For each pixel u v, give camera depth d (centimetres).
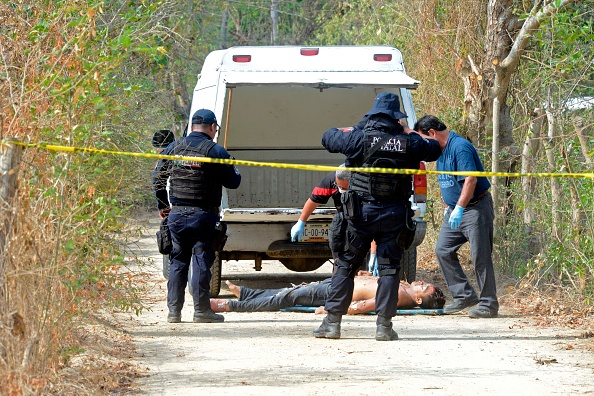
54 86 925
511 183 1916
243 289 1490
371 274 1509
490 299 1416
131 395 873
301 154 1958
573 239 1480
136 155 888
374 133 1188
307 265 1727
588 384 933
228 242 1599
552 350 1126
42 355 789
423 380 947
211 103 1706
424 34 2277
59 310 849
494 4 1970
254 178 1942
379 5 3247
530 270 1567
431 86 2283
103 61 949
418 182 1598
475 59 2100
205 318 1359
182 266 1365
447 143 1426
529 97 2042
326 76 1642
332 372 986
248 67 1678
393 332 1200
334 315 1208
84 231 913
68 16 1006
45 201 848
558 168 1611
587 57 1758
